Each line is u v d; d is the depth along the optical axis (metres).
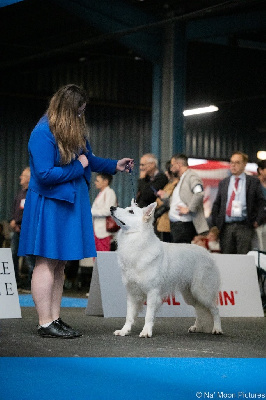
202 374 3.67
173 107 13.86
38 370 3.62
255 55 18.42
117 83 20.89
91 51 18.33
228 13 14.50
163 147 13.95
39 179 4.96
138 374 3.62
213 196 18.23
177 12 14.05
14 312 6.22
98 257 6.80
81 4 13.21
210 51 18.12
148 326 5.31
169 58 13.96
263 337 5.53
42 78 20.17
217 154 22.34
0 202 19.70
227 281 7.37
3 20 15.65
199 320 5.86
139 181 9.22
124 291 6.82
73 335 5.03
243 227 8.32
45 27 16.09
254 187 8.31
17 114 20.03
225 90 20.41
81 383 3.35
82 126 5.10
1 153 19.78
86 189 5.27
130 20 13.80
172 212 8.31
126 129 21.23
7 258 6.29
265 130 22.80
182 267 5.55
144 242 5.29
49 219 4.99
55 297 5.17
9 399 2.96
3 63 18.80
